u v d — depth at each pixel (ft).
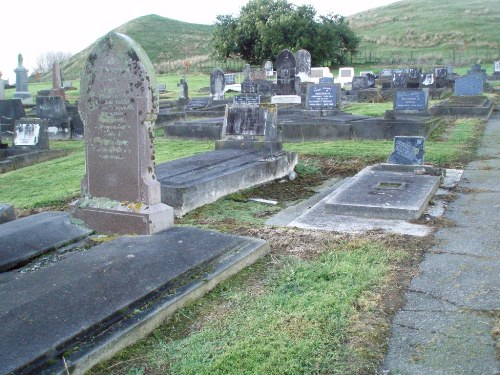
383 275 16.70
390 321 13.89
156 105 20.02
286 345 12.42
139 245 17.76
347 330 13.17
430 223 22.39
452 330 13.28
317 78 128.06
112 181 20.81
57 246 19.72
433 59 192.03
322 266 17.52
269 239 20.80
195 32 294.87
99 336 12.59
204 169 29.96
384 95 89.86
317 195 29.73
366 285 15.89
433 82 97.60
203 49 259.60
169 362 12.10
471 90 69.15
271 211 26.43
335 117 53.47
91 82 20.75
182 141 51.57
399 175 30.14
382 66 186.29
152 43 266.57
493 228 21.35
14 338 11.84
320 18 186.80
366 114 65.41
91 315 13.07
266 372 11.37
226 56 186.80
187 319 14.25
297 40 172.24
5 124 65.67
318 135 48.21
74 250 19.47
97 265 15.72
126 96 19.97
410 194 25.58
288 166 34.71
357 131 47.39
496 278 16.25
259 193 30.37
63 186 35.40
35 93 134.51
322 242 20.16
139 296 14.28
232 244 18.57
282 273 17.16
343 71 142.00
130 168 20.22
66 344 12.02
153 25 294.87
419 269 17.29
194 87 134.51
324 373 11.47
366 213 23.70
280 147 35.45
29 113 78.69
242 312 14.40
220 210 26.13
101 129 20.80
